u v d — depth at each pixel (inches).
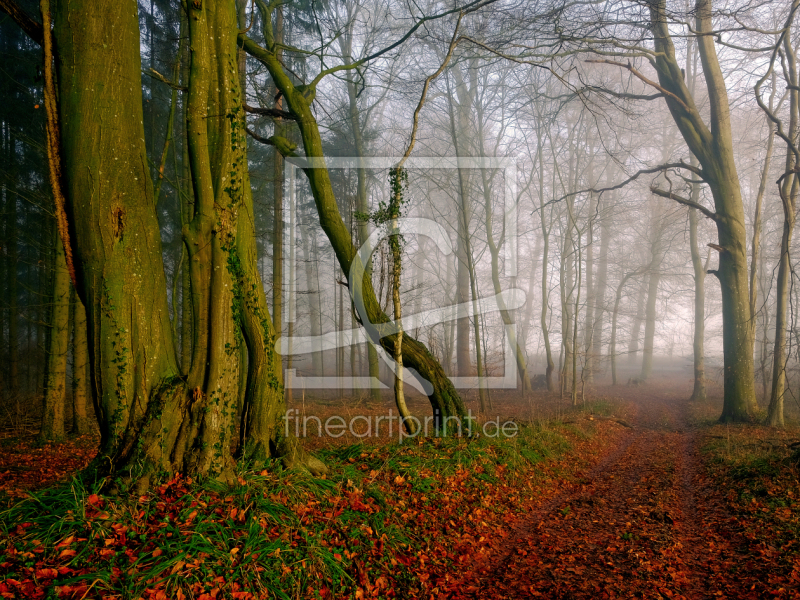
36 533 149.6
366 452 325.7
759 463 343.6
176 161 705.0
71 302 478.9
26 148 634.2
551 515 290.7
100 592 129.5
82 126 199.0
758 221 620.7
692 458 443.8
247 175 262.7
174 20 621.9
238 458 247.4
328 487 231.9
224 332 222.1
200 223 223.8
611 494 338.3
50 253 520.1
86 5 198.8
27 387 762.8
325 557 172.7
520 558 225.6
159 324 213.6
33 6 577.3
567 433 501.0
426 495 260.7
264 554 160.9
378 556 195.2
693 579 202.2
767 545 224.7
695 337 894.4
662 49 633.6
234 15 246.1
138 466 192.5
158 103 705.6
